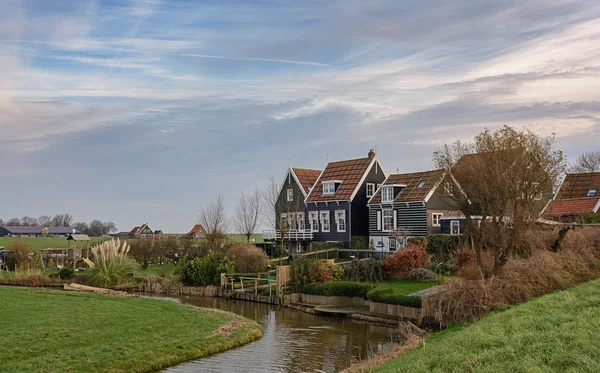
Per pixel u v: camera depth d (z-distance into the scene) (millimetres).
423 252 32938
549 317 14266
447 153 24578
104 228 131375
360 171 48844
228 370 15492
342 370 15242
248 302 31828
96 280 36062
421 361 12289
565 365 10078
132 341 16828
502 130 22641
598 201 35406
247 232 52219
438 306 20188
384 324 23750
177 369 15359
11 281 37500
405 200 42375
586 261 24547
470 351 12242
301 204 51344
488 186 22281
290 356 17562
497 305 18953
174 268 44688
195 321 20766
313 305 28609
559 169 22906
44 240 72938
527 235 25500
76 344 16047
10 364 13727
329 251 41281
